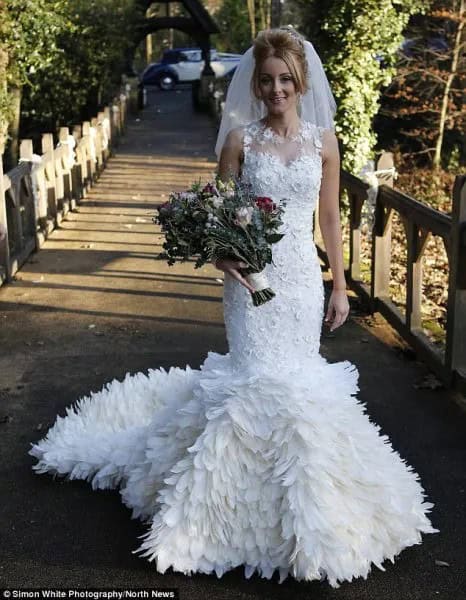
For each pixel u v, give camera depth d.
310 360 3.39
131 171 15.55
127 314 6.69
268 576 3.08
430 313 7.02
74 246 9.29
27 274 8.03
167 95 35.38
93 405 4.32
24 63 13.21
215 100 25.11
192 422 3.23
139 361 5.57
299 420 3.05
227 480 3.05
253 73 3.31
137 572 3.15
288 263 3.29
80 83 19.86
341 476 3.04
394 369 5.36
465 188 4.66
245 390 3.12
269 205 3.06
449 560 3.23
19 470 3.98
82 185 12.60
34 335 6.13
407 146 17.06
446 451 4.17
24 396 4.93
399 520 3.14
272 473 3.04
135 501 3.42
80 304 6.98
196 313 6.72
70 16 17.67
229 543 3.09
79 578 3.11
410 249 5.59
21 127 19.91
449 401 4.80
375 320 6.47
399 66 16.20
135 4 25.06
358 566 3.04
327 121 3.61
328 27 10.32
